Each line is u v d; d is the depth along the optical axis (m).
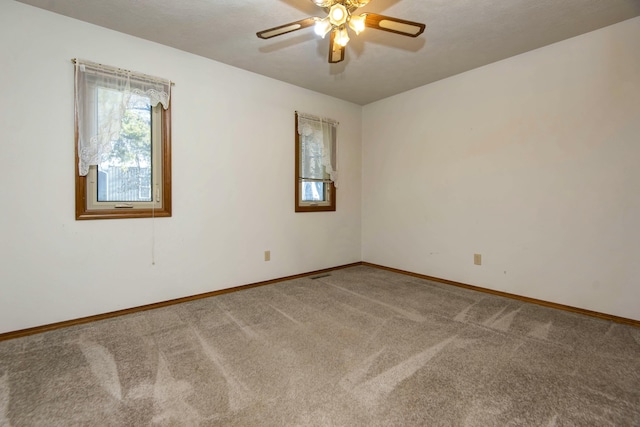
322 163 4.00
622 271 2.40
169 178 2.79
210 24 2.41
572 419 1.35
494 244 3.13
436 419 1.35
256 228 3.40
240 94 3.23
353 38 2.60
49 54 2.23
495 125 3.09
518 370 1.74
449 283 3.52
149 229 2.71
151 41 2.67
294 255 3.77
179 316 2.53
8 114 2.11
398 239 4.08
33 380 1.63
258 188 3.40
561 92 2.66
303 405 1.44
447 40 2.63
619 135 2.38
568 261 2.66
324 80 3.54
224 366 1.78
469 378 1.66
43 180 2.24
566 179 2.65
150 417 1.36
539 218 2.82
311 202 3.99
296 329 2.28
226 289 3.18
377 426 1.31
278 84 3.54
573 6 2.16
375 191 4.37
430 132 3.66
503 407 1.43
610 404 1.45
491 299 2.97
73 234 2.36
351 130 4.38
